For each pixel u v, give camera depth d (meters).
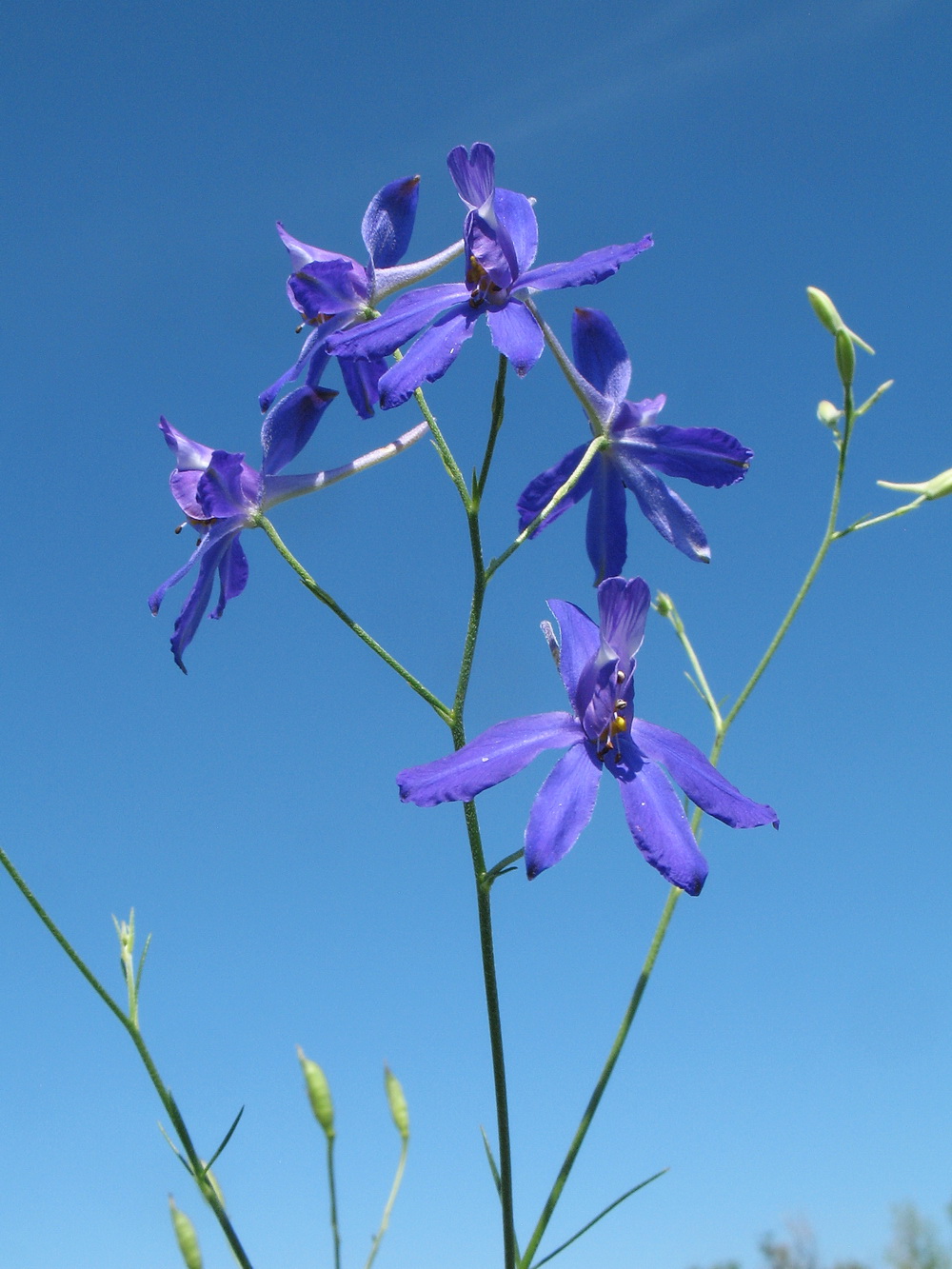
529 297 0.13
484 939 0.12
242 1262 0.12
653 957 0.13
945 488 0.13
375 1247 0.12
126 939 0.12
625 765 0.12
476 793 0.12
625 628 0.13
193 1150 0.12
